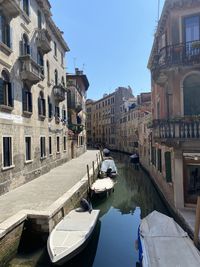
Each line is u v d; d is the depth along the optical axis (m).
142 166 29.12
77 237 8.11
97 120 71.88
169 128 10.62
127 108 49.59
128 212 14.19
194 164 10.70
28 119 15.43
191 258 6.28
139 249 7.52
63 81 26.31
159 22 13.36
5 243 7.30
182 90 11.20
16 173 13.40
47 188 13.10
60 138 23.80
